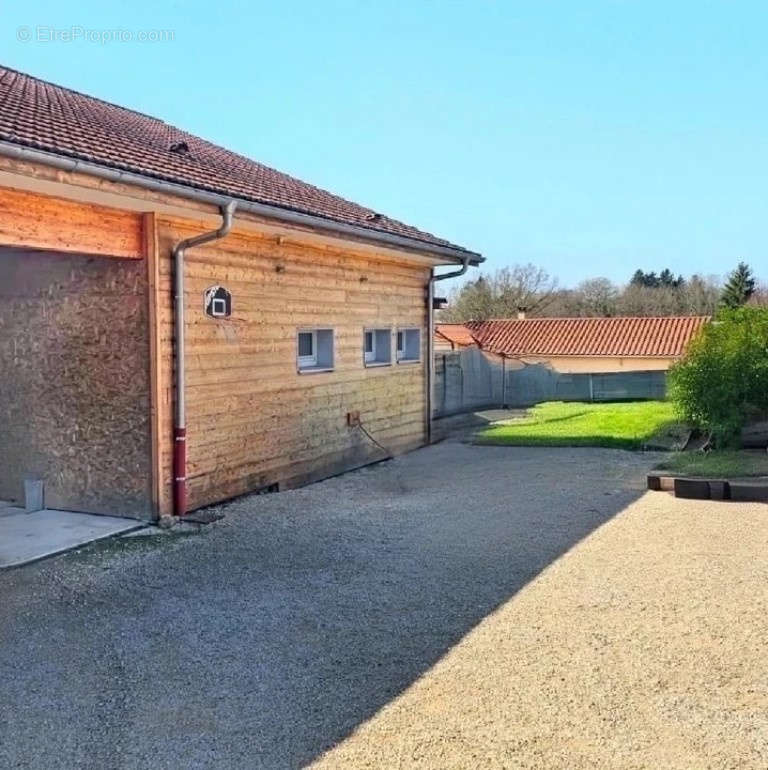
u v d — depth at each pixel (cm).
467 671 383
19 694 363
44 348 769
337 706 347
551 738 314
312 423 964
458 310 4503
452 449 1252
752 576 534
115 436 734
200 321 762
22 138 507
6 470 804
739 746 305
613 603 482
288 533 677
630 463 1037
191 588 524
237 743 315
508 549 614
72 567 577
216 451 793
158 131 1088
